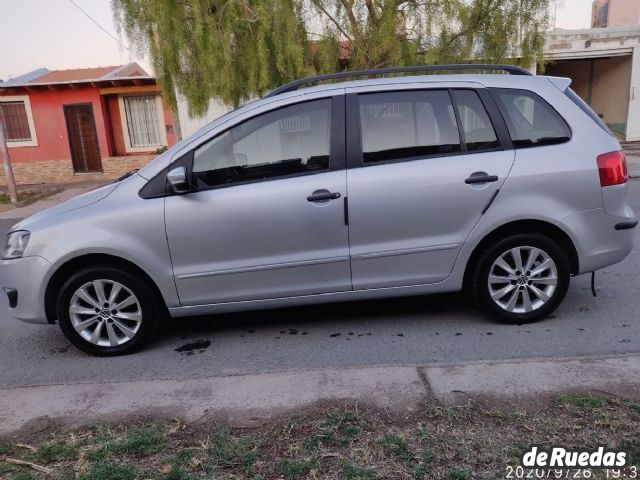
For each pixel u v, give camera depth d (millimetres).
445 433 2686
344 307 4734
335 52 9055
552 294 4066
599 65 20172
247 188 3834
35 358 4094
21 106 17625
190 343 4188
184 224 3818
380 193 3816
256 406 3061
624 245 4059
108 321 3986
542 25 9062
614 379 3123
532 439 2605
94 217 3842
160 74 9602
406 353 3768
